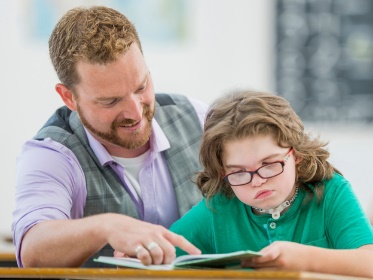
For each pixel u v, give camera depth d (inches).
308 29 247.8
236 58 250.1
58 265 88.1
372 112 248.8
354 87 248.7
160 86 248.5
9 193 246.8
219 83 250.2
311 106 249.9
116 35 97.3
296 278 66.4
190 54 248.8
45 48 246.1
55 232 87.4
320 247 83.7
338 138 250.2
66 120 110.8
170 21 247.0
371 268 80.1
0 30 243.4
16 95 246.1
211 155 89.5
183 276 70.2
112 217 83.3
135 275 72.2
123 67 96.6
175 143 113.0
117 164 108.2
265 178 85.9
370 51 247.1
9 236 161.9
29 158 104.5
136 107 98.7
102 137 102.6
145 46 246.8
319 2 246.4
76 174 104.5
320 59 248.2
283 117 88.7
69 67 100.0
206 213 96.0
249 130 85.3
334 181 92.0
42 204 97.3
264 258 74.5
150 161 110.0
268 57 249.9
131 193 109.1
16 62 245.4
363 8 246.1
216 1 247.8
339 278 71.0
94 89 97.7
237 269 76.4
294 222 91.0
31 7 243.9
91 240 82.8
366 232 86.0
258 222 92.5
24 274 77.6
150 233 78.2
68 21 101.6
